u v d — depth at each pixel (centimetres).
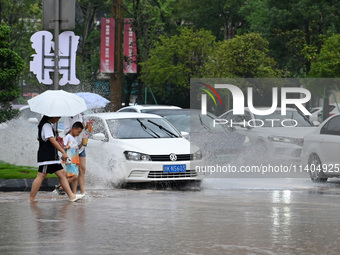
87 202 2628
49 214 2270
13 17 11550
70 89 7069
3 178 3198
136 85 11869
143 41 9656
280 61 8850
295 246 1719
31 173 3375
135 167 3222
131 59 9281
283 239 1816
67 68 3544
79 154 2894
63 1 3328
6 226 2011
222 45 7419
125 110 4853
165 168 3219
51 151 2659
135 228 1986
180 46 8694
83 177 2903
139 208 2441
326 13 8425
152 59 8950
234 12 11206
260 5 9388
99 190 3127
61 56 3538
